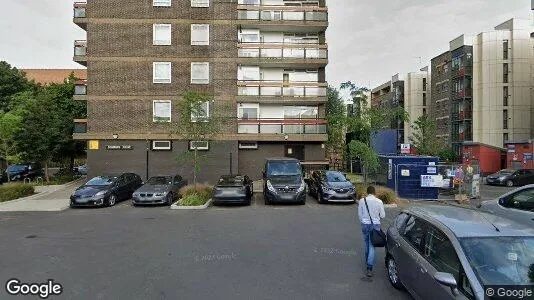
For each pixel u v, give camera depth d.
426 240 5.95
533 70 46.88
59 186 26.03
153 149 27.27
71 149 29.70
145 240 11.16
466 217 6.07
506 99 46.72
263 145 28.62
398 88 67.69
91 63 27.27
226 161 27.53
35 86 45.00
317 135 28.02
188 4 27.86
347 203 18.80
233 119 27.77
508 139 46.41
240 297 6.69
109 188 19.03
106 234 12.09
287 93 28.53
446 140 54.19
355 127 24.59
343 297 6.68
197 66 27.84
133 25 27.56
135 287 7.23
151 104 27.41
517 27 46.94
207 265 8.59
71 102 34.41
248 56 28.33
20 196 21.47
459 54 50.75
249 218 14.78
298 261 8.88
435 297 5.23
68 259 9.18
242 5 28.52
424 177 19.89
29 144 27.22
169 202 19.03
